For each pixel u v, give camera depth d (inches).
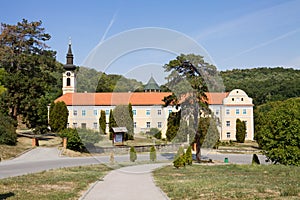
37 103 1386.6
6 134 1202.6
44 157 1065.5
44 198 395.2
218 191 419.5
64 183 520.4
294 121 789.9
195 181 521.7
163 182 520.7
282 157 793.6
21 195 414.3
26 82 1397.6
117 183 518.0
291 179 544.1
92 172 681.6
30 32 1881.2
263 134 834.2
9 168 807.1
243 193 401.4
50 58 1862.7
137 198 400.8
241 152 1483.8
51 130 1680.6
